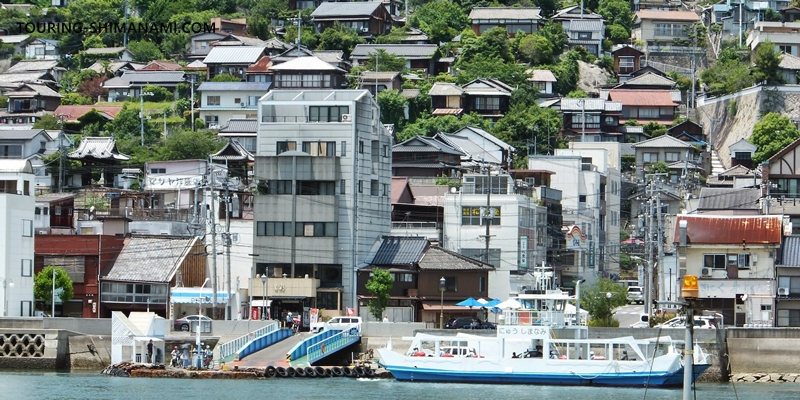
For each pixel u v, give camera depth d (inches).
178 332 7288.4
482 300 7544.3
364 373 6560.0
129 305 7800.2
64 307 7869.1
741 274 7367.1
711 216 7544.3
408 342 6904.5
